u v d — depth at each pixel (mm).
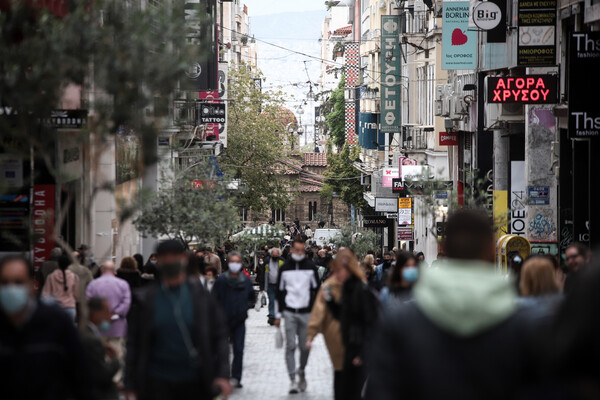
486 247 9102
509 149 58438
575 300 6805
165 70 18578
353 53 169875
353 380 21438
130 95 18453
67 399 12750
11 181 32562
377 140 131500
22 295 12070
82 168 47000
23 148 20203
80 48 18312
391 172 94062
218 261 45094
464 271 8695
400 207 92938
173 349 14523
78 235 47875
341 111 191875
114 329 28141
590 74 36438
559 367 6855
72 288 31391
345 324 21422
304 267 28156
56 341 12516
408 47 104000
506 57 53094
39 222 40125
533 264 16141
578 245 22641
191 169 48125
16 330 12359
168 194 45438
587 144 44156
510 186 56688
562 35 45875
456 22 60844
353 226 128125
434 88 88000
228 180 49500
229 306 28531
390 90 109562
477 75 63406
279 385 29312
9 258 12383
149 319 14609
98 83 18438
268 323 49500
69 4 20578
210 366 14641
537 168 50969
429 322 8523
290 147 144875
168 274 14648
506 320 8523
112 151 49844
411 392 8516
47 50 18172
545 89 46000
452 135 79188
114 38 18953
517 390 8352
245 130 128375
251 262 93250
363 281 21594
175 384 14461
